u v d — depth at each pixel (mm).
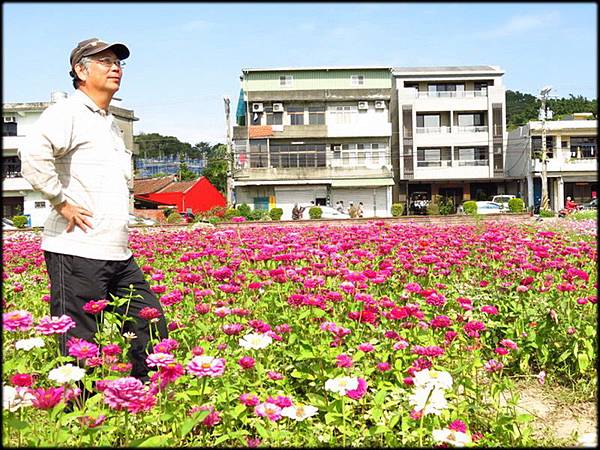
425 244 7914
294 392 3523
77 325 3604
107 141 3818
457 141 42250
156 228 17656
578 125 40562
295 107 40656
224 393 2982
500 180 44188
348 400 3205
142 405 2527
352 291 4324
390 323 4102
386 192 41188
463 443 2582
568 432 3371
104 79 3801
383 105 40500
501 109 42000
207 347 3582
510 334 4512
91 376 3178
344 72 40906
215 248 7266
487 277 6465
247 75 40562
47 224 3711
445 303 4680
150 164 70938
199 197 42938
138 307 3867
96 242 3641
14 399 2553
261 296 4785
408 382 3025
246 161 40250
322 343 3545
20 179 35062
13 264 7926
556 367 4270
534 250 6414
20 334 4121
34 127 3514
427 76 42125
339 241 7676
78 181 3664
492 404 3350
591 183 41500
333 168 40750
